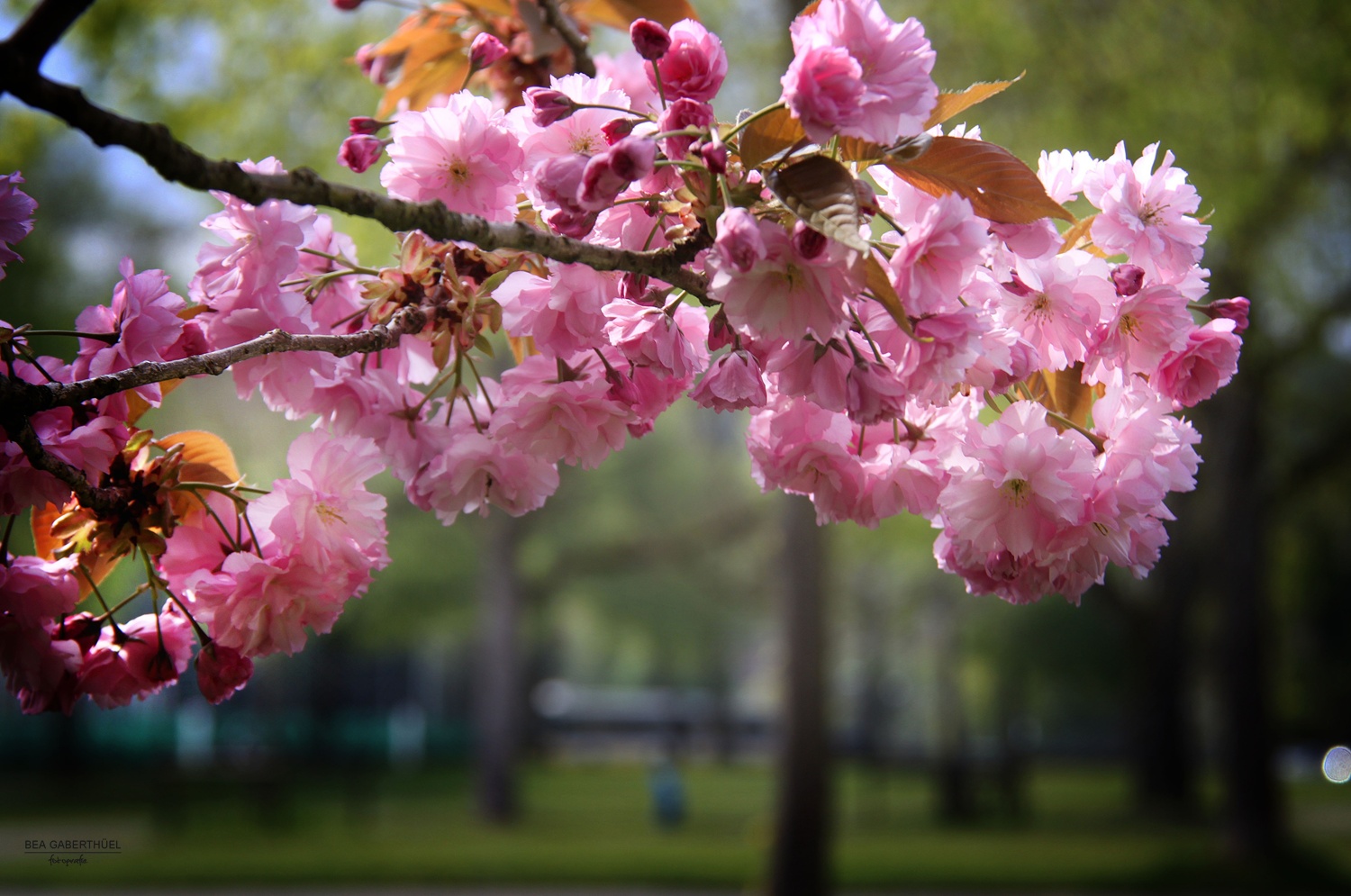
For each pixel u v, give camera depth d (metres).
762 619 36.53
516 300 1.70
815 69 1.38
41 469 1.50
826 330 1.40
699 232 1.57
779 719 12.11
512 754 22.16
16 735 27.33
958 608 27.19
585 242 1.53
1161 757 22.98
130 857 14.63
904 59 1.42
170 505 1.69
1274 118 9.03
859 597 31.12
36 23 1.02
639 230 1.72
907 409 1.80
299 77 8.62
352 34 8.67
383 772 31.47
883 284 1.37
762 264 1.40
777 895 11.68
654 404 1.76
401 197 1.75
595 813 22.64
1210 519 19.44
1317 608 27.09
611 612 31.09
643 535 26.72
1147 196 1.69
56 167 15.30
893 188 1.58
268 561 1.64
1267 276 12.45
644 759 39.25
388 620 25.81
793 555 12.12
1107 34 8.89
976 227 1.40
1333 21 8.46
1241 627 15.54
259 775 19.86
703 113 1.58
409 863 14.50
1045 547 1.59
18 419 1.43
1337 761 31.69
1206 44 8.72
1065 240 1.74
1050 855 15.77
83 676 1.65
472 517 23.41
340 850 15.77
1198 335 1.64
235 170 1.15
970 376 1.58
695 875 14.08
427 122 1.72
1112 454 1.63
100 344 1.68
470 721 40.44
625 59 2.62
